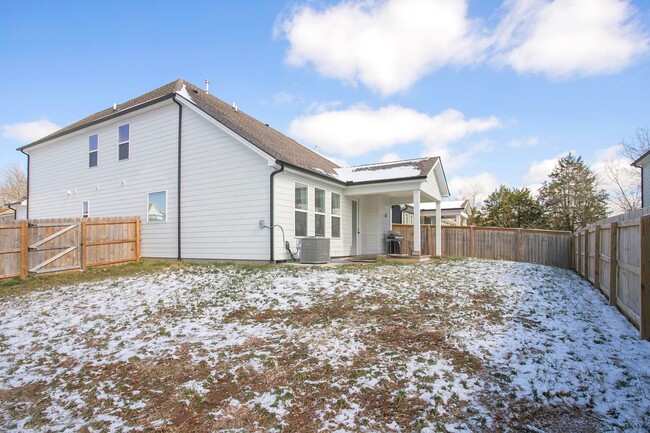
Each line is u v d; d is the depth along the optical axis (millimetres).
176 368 3930
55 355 4473
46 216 15812
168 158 12258
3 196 41656
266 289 7188
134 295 7262
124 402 3289
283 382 3496
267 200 10320
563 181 31500
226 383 3535
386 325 5008
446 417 2820
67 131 14680
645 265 4484
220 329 5105
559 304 6328
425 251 17125
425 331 4754
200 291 7305
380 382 3396
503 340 4422
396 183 12672
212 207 11297
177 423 2902
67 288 8109
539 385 3295
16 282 8773
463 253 16594
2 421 3068
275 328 5043
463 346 4223
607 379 3396
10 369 4105
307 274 8508
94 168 14180
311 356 4043
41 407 3271
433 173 14859
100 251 11039
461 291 7102
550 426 2688
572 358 3891
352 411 2955
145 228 12688
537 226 29625
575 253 11961
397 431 2670
